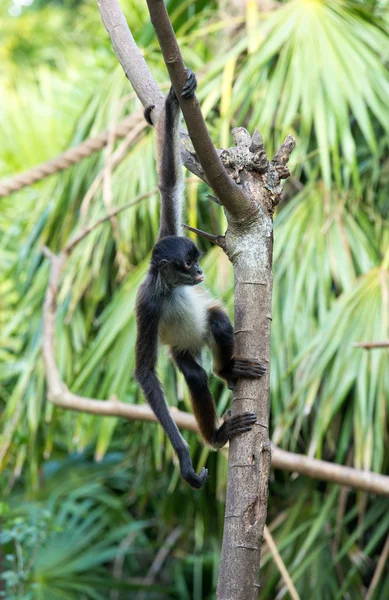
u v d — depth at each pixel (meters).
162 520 11.22
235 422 4.55
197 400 5.96
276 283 8.59
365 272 8.55
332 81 8.44
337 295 9.26
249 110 9.54
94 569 11.23
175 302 6.09
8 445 9.38
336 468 7.65
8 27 17.11
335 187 9.17
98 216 9.58
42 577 10.34
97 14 13.92
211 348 5.98
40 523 9.55
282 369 8.32
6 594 9.32
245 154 4.78
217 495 9.06
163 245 6.14
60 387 8.32
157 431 8.66
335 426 9.09
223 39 10.21
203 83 8.93
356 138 9.74
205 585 11.83
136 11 11.12
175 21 10.42
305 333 8.40
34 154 12.21
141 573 12.20
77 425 9.19
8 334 11.11
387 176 9.54
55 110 12.39
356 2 9.68
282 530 9.11
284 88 8.65
